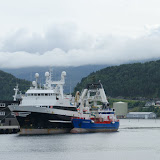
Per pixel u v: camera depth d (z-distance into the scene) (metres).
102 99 178.00
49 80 165.12
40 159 101.00
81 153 110.50
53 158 102.50
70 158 102.88
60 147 119.69
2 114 166.50
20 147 119.00
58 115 150.38
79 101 167.75
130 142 138.62
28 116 145.62
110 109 179.75
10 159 101.06
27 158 102.12
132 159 104.00
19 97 188.75
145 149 121.00
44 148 117.25
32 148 117.12
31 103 152.50
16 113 146.12
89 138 143.25
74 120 156.88
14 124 168.38
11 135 152.62
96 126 167.25
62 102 154.25
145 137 161.12
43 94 153.38
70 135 149.88
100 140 139.25
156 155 110.00
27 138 138.75
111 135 160.38
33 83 164.88
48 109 147.38
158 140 147.88
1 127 161.62
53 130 152.62
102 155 108.38
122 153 112.44
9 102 168.38
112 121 176.00
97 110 181.62
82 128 161.25
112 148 121.50
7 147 118.81
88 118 167.62
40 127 149.62
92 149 117.94
